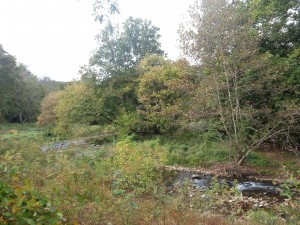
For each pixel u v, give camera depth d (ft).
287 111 44.62
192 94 54.60
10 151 33.30
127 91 83.76
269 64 47.60
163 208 18.72
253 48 48.83
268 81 48.32
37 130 109.81
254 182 40.65
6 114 144.46
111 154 40.55
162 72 70.54
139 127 75.31
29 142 41.55
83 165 30.07
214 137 58.39
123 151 36.99
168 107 60.80
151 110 70.95
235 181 29.58
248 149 47.60
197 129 56.59
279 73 47.98
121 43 96.78
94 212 14.49
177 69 69.46
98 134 78.84
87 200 17.61
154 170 33.96
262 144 55.93
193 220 17.28
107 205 16.92
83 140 71.00
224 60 46.62
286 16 53.52
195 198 23.11
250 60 47.60
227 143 50.72
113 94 84.07
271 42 56.75
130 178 28.12
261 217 19.86
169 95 68.23
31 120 159.22
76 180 23.75
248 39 45.96
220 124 54.34
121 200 18.88
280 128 48.49
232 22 45.75
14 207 8.04
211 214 20.02
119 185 26.96
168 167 49.80
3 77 130.41
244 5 58.95
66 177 23.44
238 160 48.96
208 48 48.19
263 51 56.54
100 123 85.66
